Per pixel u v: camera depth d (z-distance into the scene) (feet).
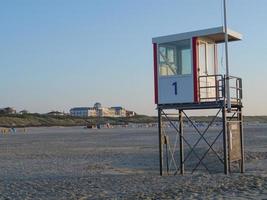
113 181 64.28
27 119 640.17
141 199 47.32
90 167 90.27
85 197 50.83
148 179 64.95
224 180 58.80
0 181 68.90
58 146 167.94
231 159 67.51
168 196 48.39
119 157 111.86
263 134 240.32
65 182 65.05
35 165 96.17
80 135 286.87
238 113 70.38
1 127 517.96
